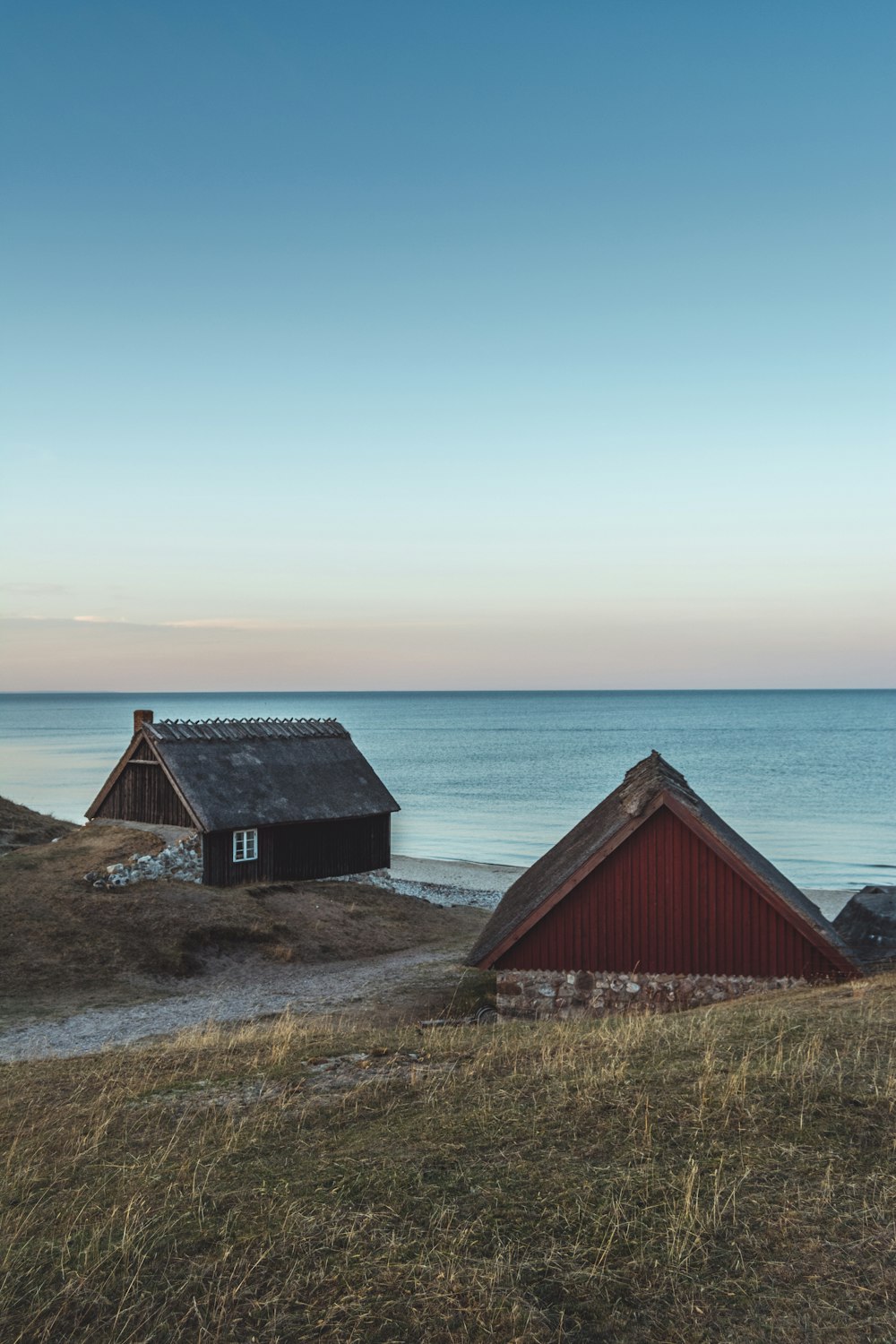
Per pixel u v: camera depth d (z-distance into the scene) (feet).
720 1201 25.88
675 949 67.87
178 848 135.85
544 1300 21.85
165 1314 21.83
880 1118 30.86
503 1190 26.96
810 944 65.82
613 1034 45.19
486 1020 80.23
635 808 68.18
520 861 251.39
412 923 139.54
